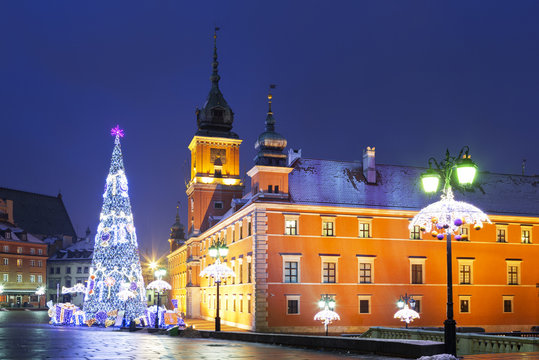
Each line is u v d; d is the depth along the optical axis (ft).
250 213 203.31
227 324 232.32
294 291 193.26
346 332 194.90
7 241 459.73
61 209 618.03
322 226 200.03
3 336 118.83
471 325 208.74
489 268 215.10
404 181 220.43
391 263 203.92
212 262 266.16
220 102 302.25
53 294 520.83
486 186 233.14
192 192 305.73
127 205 231.91
